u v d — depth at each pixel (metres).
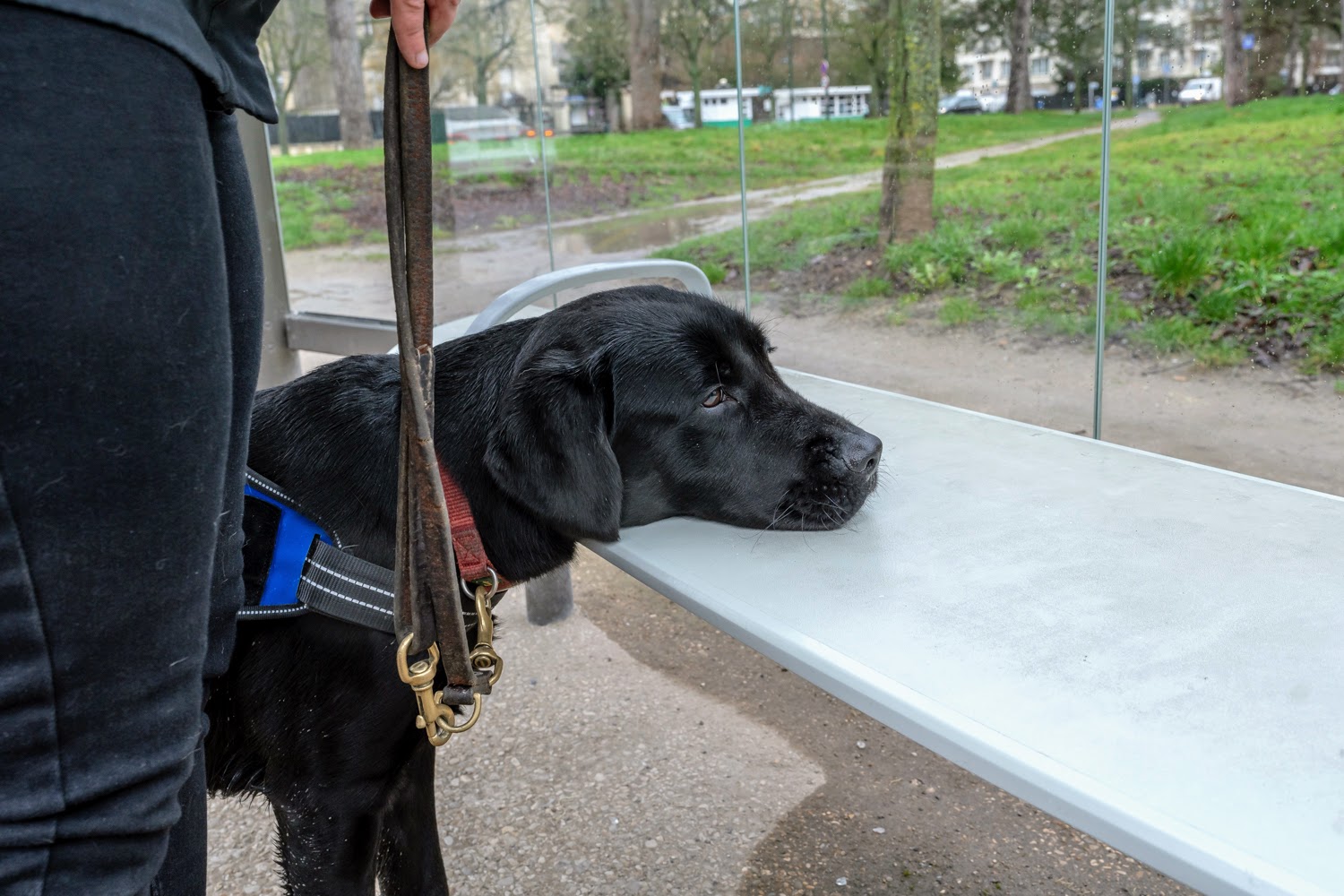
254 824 1.05
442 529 0.49
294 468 0.66
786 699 1.26
